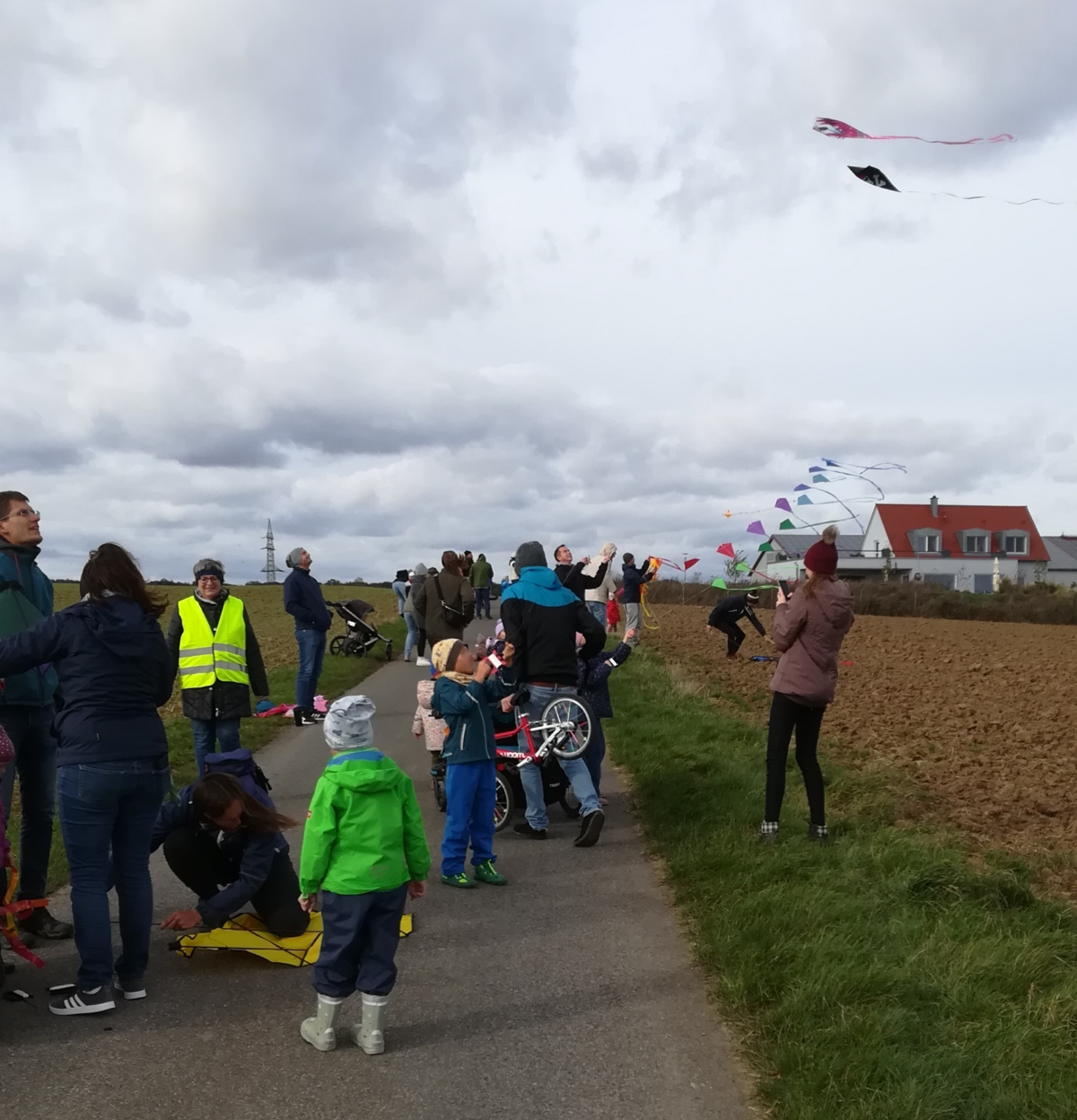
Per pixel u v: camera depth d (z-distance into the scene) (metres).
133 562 4.86
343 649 21.03
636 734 11.30
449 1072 4.05
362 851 4.22
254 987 4.93
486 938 5.61
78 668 4.63
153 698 4.85
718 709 13.87
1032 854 7.34
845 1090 3.75
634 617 20.91
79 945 4.55
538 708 7.77
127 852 4.77
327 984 4.21
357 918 4.17
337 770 4.25
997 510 73.88
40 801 5.54
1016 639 31.30
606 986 4.93
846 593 7.05
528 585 7.85
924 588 50.19
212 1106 3.77
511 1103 3.81
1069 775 10.06
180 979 5.03
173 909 6.07
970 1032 4.20
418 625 18.16
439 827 8.09
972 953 4.95
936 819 8.26
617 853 7.38
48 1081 3.94
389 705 14.36
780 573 53.81
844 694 16.80
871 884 6.11
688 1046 4.29
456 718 6.60
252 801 5.13
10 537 5.47
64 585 62.66
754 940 5.22
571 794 9.20
